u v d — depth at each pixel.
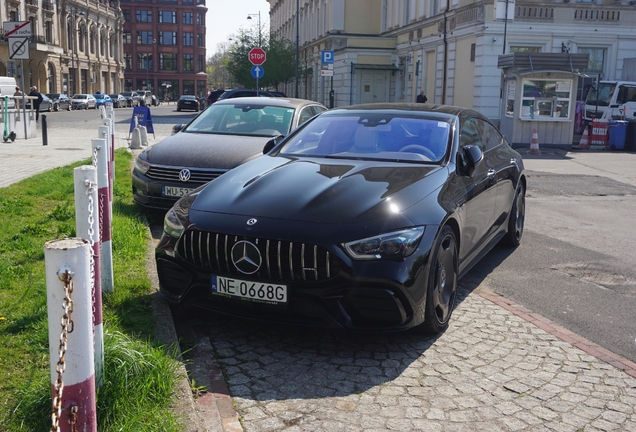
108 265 4.53
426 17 32.25
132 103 69.75
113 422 2.81
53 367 2.22
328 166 4.83
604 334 4.50
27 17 57.59
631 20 26.25
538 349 4.16
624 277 5.93
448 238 4.39
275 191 4.32
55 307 2.18
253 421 3.17
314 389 3.54
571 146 19.56
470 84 26.34
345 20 41.59
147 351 3.33
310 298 3.86
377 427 3.13
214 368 3.77
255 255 3.89
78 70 71.19
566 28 25.62
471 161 5.07
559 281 5.76
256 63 20.77
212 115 9.05
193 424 2.93
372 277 3.80
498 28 24.84
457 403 3.40
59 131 22.33
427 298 4.05
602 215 9.07
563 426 3.19
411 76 35.22
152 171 7.40
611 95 25.41
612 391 3.59
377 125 5.51
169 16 108.62
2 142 16.62
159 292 4.48
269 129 8.58
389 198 4.18
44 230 6.21
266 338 4.27
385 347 4.16
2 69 53.72
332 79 41.62
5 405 2.91
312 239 3.82
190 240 4.12
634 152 19.28
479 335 4.39
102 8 80.31
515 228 6.81
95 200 3.21
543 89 19.00
